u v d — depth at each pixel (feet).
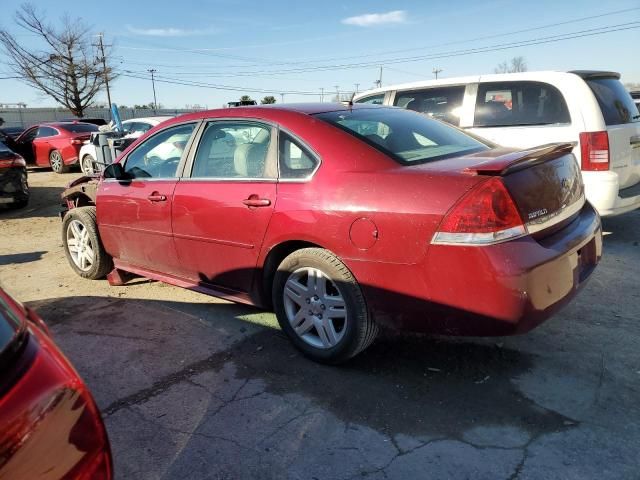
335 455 8.14
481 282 8.50
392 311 9.58
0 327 4.53
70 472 4.25
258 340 12.16
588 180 17.53
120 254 15.37
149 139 14.38
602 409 9.02
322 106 12.09
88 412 4.56
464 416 8.98
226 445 8.48
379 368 10.66
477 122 20.20
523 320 8.63
